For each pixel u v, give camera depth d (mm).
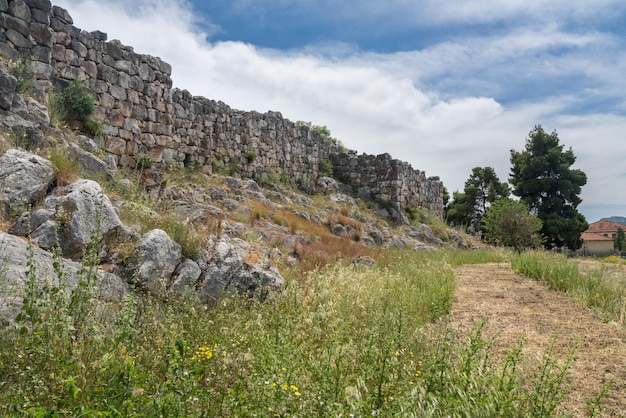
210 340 4668
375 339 4523
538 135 45000
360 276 9195
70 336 3787
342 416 3145
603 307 8461
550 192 44031
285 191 22703
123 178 10977
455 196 52375
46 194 6793
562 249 33844
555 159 43688
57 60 13086
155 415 2781
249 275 7188
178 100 18594
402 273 10852
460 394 3385
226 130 21172
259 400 3143
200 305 5902
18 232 5773
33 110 9633
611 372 5277
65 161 7637
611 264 17891
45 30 11430
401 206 28000
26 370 3326
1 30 10578
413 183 30406
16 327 3957
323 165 28609
